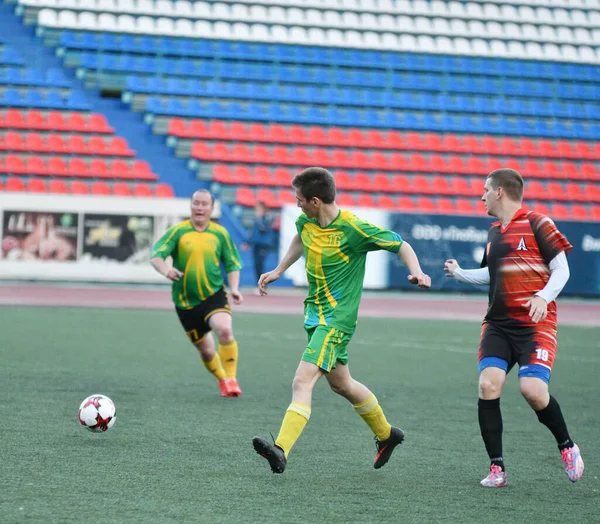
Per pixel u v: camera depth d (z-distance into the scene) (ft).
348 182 220.43
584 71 276.21
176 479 40.81
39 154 204.64
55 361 81.46
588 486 42.60
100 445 47.57
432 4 284.00
